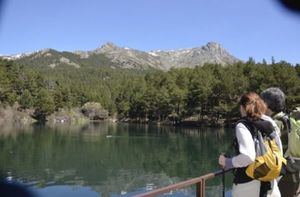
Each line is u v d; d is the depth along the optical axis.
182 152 57.28
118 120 159.88
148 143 68.44
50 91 150.25
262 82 93.31
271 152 4.36
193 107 112.56
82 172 41.28
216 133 88.12
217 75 120.38
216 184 29.16
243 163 4.29
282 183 6.03
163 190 4.34
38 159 49.41
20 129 100.69
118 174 40.81
